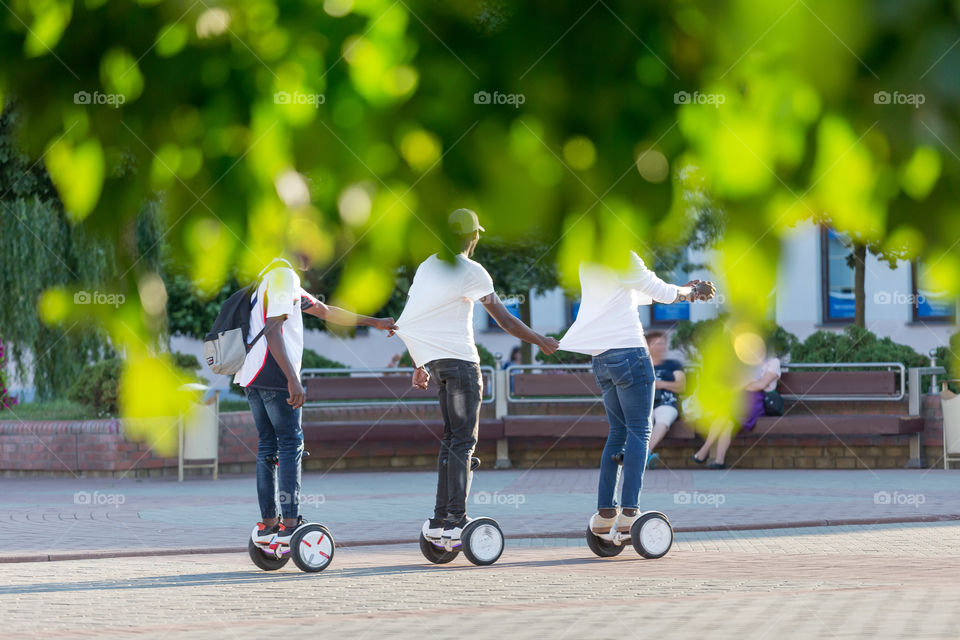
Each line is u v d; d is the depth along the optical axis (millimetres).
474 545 14234
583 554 15430
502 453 31156
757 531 18016
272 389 13289
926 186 1827
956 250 1857
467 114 1995
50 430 30016
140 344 2311
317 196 2068
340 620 10625
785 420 29500
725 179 1932
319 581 13125
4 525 19578
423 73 2008
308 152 2068
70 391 31094
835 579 12938
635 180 1957
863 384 29859
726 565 14164
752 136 1890
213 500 23688
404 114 2023
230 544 17000
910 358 30688
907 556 15000
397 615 10844
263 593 12305
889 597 11641
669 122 1929
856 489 24312
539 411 31688
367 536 17562
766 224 1925
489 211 2021
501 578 13172
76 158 2143
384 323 12219
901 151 1802
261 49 2080
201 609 11383
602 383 14719
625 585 12586
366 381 31484
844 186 1874
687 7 1858
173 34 2090
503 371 31719
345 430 30531
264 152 2086
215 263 2135
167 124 2111
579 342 14492
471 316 13883
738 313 1963
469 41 1979
